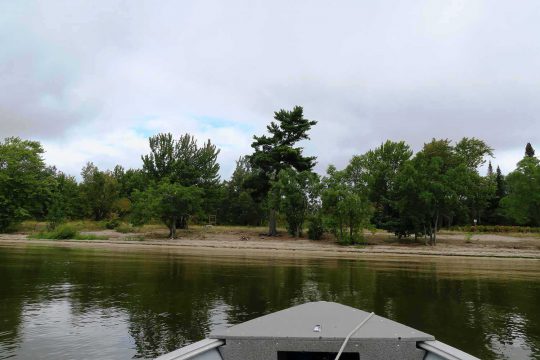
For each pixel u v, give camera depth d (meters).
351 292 14.00
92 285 14.77
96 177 62.59
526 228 53.38
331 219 41.00
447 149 63.59
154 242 41.91
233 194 73.25
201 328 9.00
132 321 9.59
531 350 7.91
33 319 9.74
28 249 31.52
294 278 17.31
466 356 3.68
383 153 51.00
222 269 20.20
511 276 19.33
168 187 46.84
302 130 49.47
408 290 14.67
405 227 41.69
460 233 51.06
